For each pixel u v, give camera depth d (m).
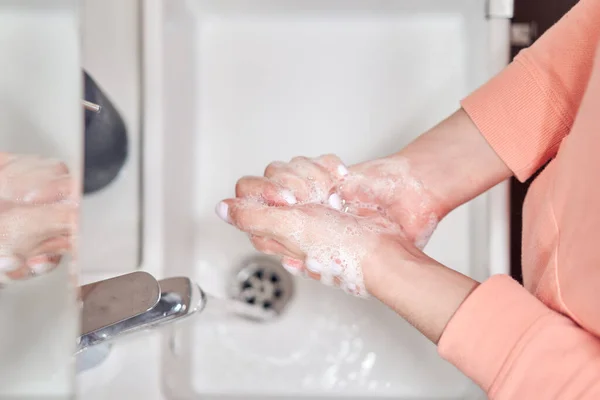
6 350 0.60
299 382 1.01
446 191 0.87
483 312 0.70
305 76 1.05
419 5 1.03
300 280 1.04
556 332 0.68
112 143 0.91
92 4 0.96
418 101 1.04
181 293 0.71
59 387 0.59
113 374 0.92
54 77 0.62
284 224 0.79
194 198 1.04
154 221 0.95
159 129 0.95
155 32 0.95
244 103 1.05
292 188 0.82
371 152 1.04
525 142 0.84
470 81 1.02
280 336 1.02
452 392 1.00
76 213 0.62
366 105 1.05
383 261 0.78
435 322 0.74
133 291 0.68
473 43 1.01
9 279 0.61
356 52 1.05
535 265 0.78
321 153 1.05
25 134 0.62
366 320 1.02
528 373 0.68
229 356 1.01
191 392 1.00
